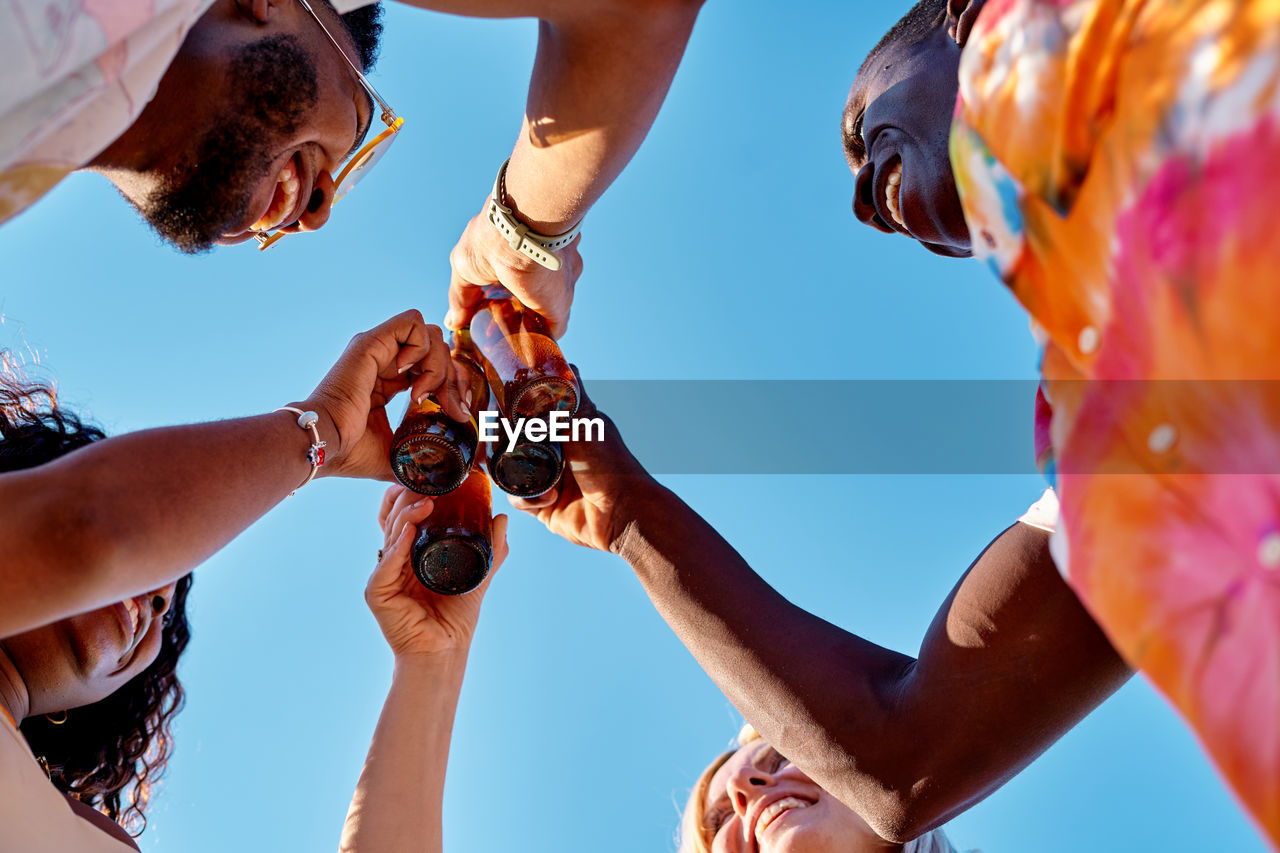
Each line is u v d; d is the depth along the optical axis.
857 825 1.81
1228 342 1.09
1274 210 1.03
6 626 1.35
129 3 1.33
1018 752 1.58
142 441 1.44
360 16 1.66
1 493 1.38
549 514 1.77
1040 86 1.29
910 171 1.62
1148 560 1.18
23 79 1.30
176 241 1.56
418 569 1.72
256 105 1.53
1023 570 1.57
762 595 1.69
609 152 1.59
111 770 1.75
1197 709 1.08
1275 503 1.04
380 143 1.67
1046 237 1.30
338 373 1.63
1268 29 1.07
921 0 1.68
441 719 1.75
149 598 1.64
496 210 1.69
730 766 1.93
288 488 1.53
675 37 1.51
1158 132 1.16
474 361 1.76
